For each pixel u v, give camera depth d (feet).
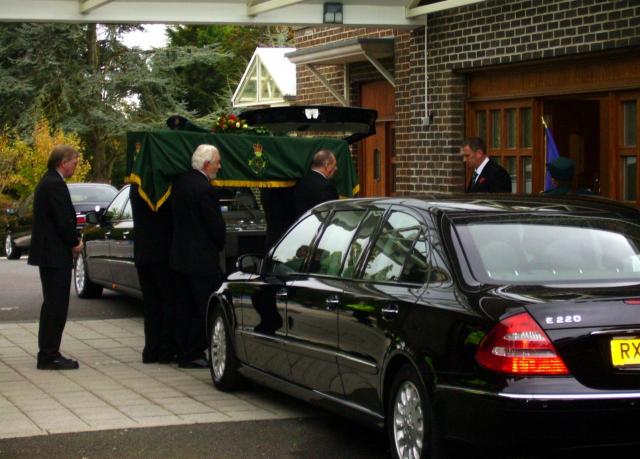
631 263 22.61
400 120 55.01
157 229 36.88
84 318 48.55
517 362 19.94
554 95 44.93
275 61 76.64
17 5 45.55
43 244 35.86
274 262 29.96
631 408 19.89
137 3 47.03
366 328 23.86
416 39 51.85
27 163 109.09
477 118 50.03
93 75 149.79
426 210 23.98
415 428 22.09
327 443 26.25
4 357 38.60
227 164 39.73
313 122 48.78
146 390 32.73
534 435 19.80
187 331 36.45
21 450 25.61
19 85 146.00
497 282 21.66
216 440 26.55
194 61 156.56
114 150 165.99
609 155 42.55
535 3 44.47
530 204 24.43
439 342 21.34
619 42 40.52
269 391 32.55
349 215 27.22
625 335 20.18
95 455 25.16
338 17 49.29
